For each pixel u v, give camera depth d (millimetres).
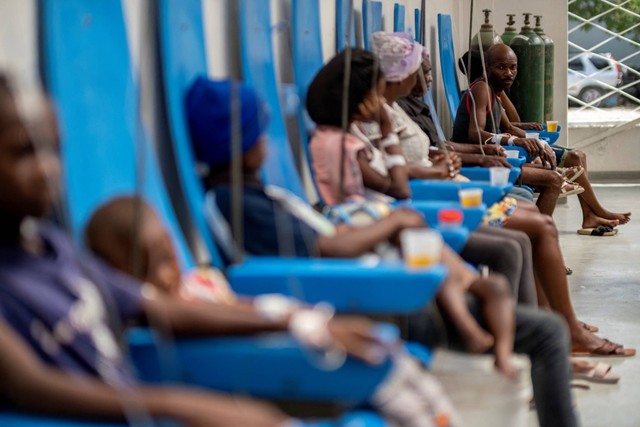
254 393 2369
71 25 2766
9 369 1887
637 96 13297
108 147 2838
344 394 2336
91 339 2102
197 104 3266
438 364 3641
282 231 3170
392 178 4613
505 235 4707
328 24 5961
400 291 2836
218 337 2355
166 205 3061
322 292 2869
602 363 5016
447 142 7246
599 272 7652
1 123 1985
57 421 1919
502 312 3521
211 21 4102
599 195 12039
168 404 1950
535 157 7973
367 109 4391
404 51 5625
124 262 2508
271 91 4195
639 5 13156
